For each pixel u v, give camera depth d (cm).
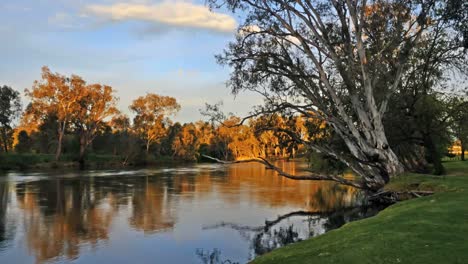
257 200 2591
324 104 2294
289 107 2269
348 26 2030
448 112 2741
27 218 1942
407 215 1062
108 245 1418
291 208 2253
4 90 7288
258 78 2297
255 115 2328
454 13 1991
